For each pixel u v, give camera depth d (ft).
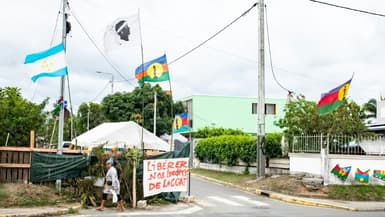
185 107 159.43
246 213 49.39
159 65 63.05
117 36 58.23
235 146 95.25
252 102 185.88
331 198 65.00
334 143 71.56
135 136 72.43
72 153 60.80
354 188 68.08
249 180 80.59
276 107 182.39
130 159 55.11
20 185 53.42
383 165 71.51
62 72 56.44
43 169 55.47
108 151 58.23
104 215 46.44
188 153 60.18
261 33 80.79
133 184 53.67
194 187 77.87
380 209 57.21
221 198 64.13
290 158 78.23
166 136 142.31
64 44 57.98
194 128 177.78
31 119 71.56
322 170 69.97
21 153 55.98
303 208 55.88
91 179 53.67
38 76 56.08
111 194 53.16
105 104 146.82
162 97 147.02
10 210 46.47
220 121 181.06
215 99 181.16
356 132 79.41
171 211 50.75
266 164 87.51
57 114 63.21
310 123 81.82
